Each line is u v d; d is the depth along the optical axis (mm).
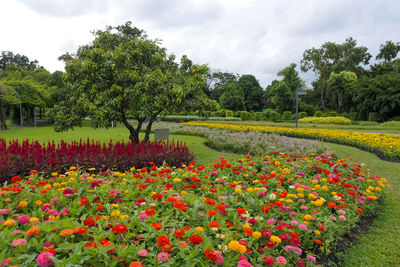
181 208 2346
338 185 3688
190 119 31000
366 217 3570
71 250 1738
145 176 3822
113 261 1583
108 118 6047
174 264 1690
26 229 2057
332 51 43219
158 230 1980
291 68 43125
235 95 44656
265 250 2059
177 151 5969
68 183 3156
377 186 4047
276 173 4207
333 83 37938
